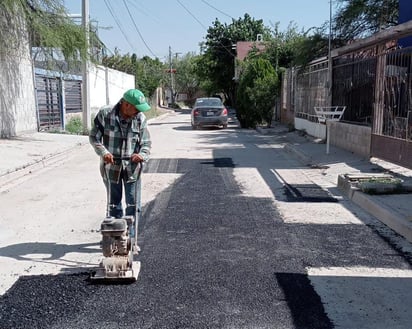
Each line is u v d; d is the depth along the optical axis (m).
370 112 10.71
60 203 7.15
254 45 33.84
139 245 5.14
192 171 10.02
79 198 7.47
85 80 17.95
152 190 8.05
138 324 3.42
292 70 21.31
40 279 4.21
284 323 3.43
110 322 3.45
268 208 6.77
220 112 21.86
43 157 11.24
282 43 27.86
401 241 5.29
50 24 13.97
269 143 15.92
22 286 4.07
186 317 3.53
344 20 15.50
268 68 22.56
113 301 3.79
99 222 6.08
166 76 65.50
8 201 7.31
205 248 5.05
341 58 12.97
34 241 5.31
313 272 4.38
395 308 3.67
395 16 14.38
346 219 6.19
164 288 4.03
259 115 22.33
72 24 14.49
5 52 13.34
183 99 74.06
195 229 5.75
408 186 7.07
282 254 4.86
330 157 11.33
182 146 14.81
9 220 6.21
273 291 3.97
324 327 3.37
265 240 5.32
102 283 4.12
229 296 3.88
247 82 22.62
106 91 26.34
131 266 4.16
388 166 9.54
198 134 19.45
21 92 15.45
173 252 4.92
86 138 15.92
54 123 18.39
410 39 9.98
